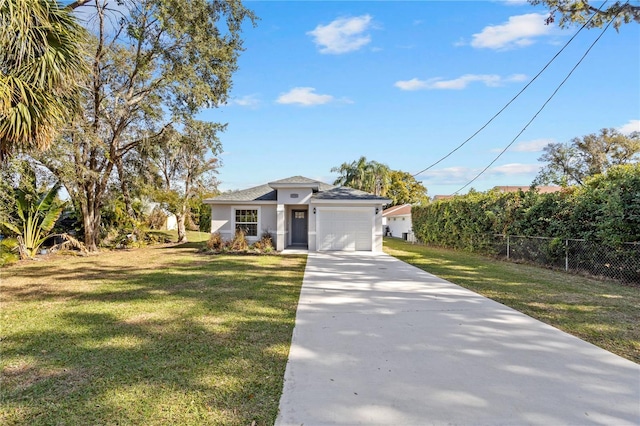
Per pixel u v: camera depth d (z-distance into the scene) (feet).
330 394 10.03
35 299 22.66
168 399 9.88
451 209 61.87
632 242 26.53
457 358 12.64
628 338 14.70
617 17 35.24
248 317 18.12
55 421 8.84
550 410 9.13
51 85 19.60
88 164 54.75
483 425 8.50
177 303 21.15
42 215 50.06
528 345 13.92
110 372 11.62
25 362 12.48
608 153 103.91
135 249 62.54
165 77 48.39
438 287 25.94
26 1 17.39
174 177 75.97
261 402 9.70
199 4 43.45
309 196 56.44
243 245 54.95
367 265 38.75
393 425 8.51
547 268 35.73
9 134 18.53
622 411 9.08
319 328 16.25
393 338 14.80
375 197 56.80
